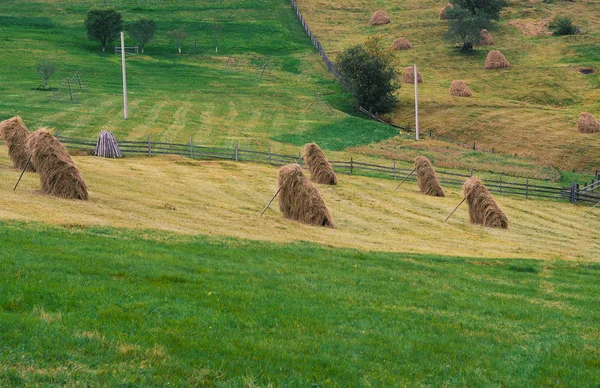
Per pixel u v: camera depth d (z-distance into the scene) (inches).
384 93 3004.4
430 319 546.9
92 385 330.6
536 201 1700.3
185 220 969.5
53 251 605.0
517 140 2566.4
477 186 1318.9
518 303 651.5
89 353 370.0
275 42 4222.4
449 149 2377.0
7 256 554.3
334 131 2529.5
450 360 442.0
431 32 4372.5
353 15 4842.5
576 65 3654.0
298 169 1114.7
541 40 4158.5
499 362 447.5
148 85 3120.1
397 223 1233.4
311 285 618.5
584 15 4601.4
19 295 451.5
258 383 358.9
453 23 4028.1
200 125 2381.9
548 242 1201.4
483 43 4111.7
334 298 577.0
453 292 671.8
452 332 513.0
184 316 460.1
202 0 4987.7
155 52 3927.2
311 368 392.5
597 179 1998.0
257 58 3892.7
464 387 394.6
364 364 411.8
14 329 386.0
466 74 3651.6
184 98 2898.6
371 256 832.9
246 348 412.2
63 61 3454.7
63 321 412.5
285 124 2566.4
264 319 481.1
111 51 3863.2
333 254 821.9
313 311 520.4
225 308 496.1
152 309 467.5
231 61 3809.1
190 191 1307.8
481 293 683.4
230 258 709.9
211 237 834.2
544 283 781.9
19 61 3356.3
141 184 1288.1
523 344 500.1
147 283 540.7
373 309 553.6
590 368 451.8
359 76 2987.2
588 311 642.2
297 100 3065.9
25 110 2300.7
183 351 391.5
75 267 555.2
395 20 4658.0
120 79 3198.8
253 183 1497.3
